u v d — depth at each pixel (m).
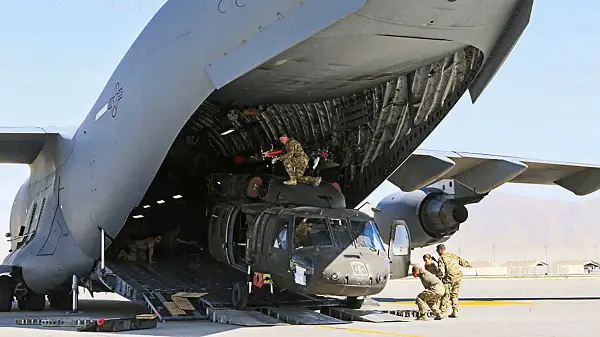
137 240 15.87
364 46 11.89
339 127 15.51
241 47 11.72
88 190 15.27
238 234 14.72
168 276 14.93
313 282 12.62
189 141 16.78
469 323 12.13
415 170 16.98
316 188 14.62
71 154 16.27
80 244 15.70
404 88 13.95
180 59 12.77
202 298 13.70
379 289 12.86
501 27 11.70
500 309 15.88
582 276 46.38
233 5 11.80
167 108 13.12
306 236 13.11
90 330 11.02
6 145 17.70
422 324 12.00
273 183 14.45
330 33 11.23
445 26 11.35
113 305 19.11
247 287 13.38
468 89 13.14
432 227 18.08
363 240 13.33
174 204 16.66
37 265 16.62
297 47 11.65
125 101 14.09
